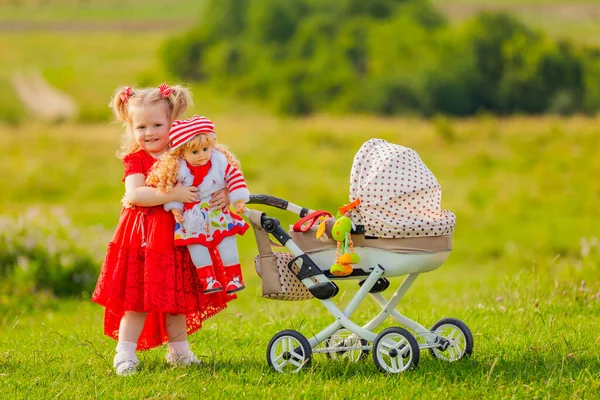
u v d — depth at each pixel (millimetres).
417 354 6688
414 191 6676
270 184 31438
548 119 42656
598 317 9586
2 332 10836
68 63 115625
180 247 7090
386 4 102938
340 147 40625
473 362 7047
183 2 154000
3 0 150250
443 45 84062
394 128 44344
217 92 98438
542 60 80250
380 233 6711
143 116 7223
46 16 144500
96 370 7367
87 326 10758
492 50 81688
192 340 9133
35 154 38938
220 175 7012
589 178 29938
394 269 6742
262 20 105188
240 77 100062
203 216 6953
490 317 9672
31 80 105625
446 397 6145
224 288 7156
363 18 100562
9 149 40312
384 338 6789
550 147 35250
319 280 6848
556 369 6730
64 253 16328
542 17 108125
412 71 82625
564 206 26844
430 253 6676
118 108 7434
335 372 7000
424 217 6688
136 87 7457
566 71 80438
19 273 15297
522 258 20797
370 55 90500
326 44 98375
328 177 33812
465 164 34281
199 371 7121
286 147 40312
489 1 118812
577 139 36125
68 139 42594
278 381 6789
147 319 7578
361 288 6820
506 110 80125
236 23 110000
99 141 42531
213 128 6926
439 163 35062
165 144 7305
